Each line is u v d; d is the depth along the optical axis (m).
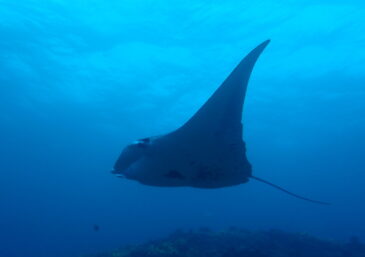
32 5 18.50
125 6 19.22
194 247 10.31
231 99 4.15
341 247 12.02
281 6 18.59
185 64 24.58
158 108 31.56
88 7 19.16
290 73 25.09
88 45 22.38
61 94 28.91
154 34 21.62
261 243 11.09
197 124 4.17
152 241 11.65
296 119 33.66
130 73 25.95
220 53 23.12
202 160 4.26
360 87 26.95
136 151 4.65
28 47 22.12
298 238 12.23
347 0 18.00
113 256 10.13
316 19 19.62
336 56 22.98
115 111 32.34
